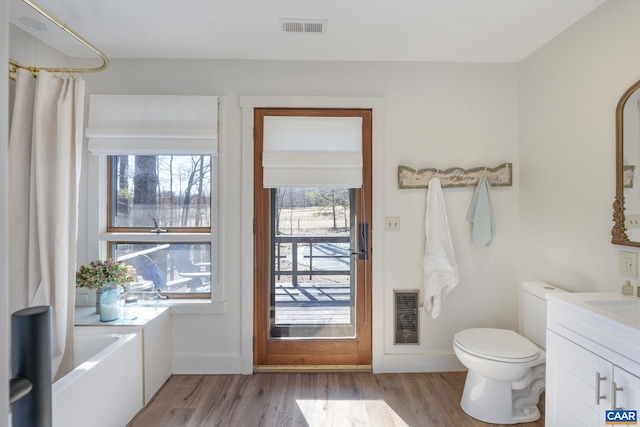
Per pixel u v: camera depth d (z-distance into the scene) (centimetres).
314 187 249
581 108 195
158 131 238
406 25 203
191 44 226
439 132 251
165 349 238
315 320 256
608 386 126
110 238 249
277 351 254
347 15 192
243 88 248
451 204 251
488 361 183
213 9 187
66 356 197
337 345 254
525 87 245
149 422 194
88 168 246
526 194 244
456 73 251
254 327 252
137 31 210
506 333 212
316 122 247
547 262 223
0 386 42
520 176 250
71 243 200
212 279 247
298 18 196
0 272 42
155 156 257
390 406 208
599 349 130
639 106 162
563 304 150
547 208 223
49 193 195
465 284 252
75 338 203
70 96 197
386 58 246
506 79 252
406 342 253
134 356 201
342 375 246
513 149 252
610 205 178
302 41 222
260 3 181
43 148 192
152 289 256
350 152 248
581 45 195
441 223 243
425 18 195
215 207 247
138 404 204
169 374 244
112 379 180
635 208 164
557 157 214
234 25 203
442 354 251
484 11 188
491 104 252
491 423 192
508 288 253
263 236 252
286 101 247
